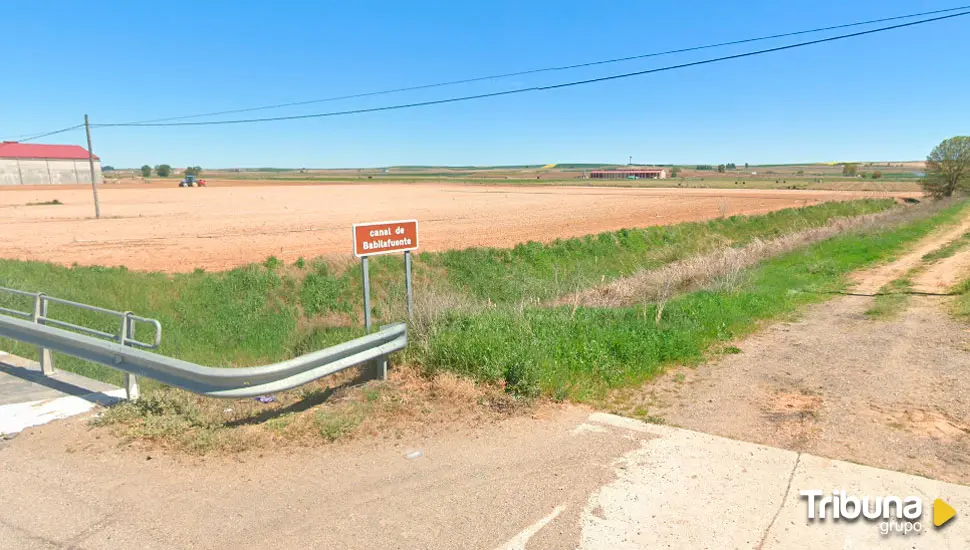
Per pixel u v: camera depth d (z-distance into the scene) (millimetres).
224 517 3881
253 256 22609
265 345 13820
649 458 4746
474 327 7535
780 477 4402
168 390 6273
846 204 57656
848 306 12258
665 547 3537
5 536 3654
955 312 11000
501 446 4988
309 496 4156
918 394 6398
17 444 4965
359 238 7836
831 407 6020
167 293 16625
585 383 6527
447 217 43812
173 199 65250
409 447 4965
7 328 7105
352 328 9273
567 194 80375
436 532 3701
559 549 3516
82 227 33531
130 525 3779
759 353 8367
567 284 19062
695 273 15625
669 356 7797
